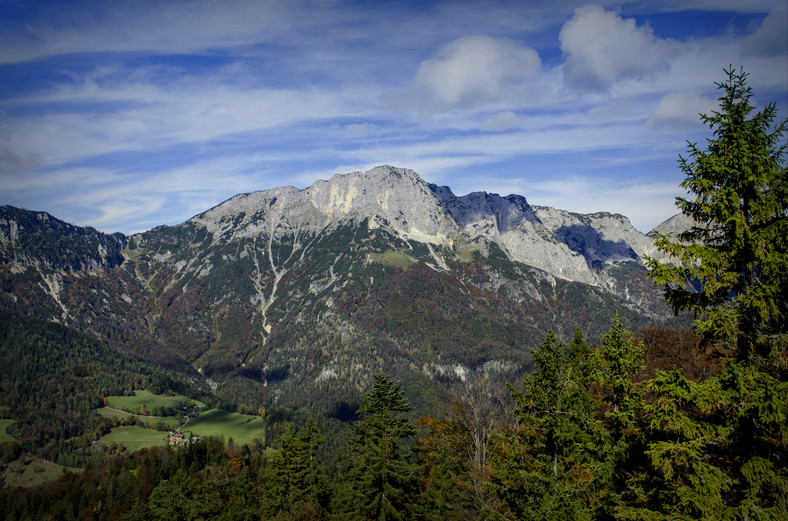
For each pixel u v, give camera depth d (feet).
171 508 233.14
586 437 80.43
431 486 143.43
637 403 73.67
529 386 92.02
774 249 56.44
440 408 166.50
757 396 53.42
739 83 61.11
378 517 124.77
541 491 79.20
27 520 435.53
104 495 429.79
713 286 58.75
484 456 126.21
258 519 216.13
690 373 126.00
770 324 58.03
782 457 56.44
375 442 140.36
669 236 64.28
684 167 63.41
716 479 56.65
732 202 57.62
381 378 154.20
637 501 66.44
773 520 52.49
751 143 59.16
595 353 80.69
